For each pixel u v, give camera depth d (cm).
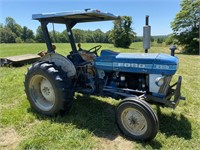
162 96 295
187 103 407
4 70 701
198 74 716
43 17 321
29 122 319
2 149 253
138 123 269
